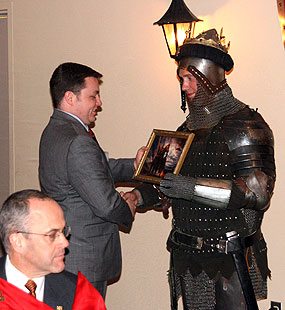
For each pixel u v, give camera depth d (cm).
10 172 502
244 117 333
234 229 332
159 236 435
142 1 432
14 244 244
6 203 246
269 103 386
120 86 445
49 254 243
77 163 341
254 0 387
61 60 472
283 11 376
